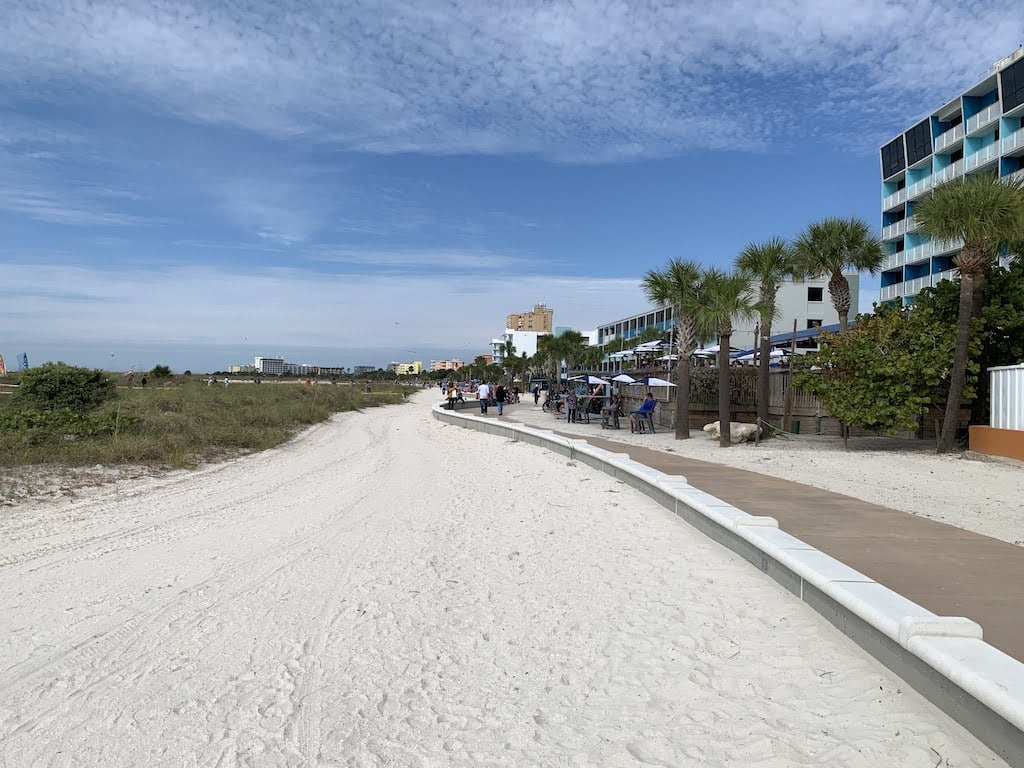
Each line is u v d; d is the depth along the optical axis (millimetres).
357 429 27375
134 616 5328
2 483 11500
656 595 5359
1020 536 6762
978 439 13711
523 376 94188
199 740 3418
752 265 17578
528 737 3346
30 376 22953
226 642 4758
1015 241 13727
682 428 18188
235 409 26203
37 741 3451
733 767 2984
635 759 3096
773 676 3834
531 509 9398
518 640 4625
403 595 5715
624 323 94250
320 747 3316
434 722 3541
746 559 5969
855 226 19109
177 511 9867
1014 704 2658
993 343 15047
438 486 12320
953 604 4344
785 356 26312
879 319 15062
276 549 7500
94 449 14602
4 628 5098
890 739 3094
